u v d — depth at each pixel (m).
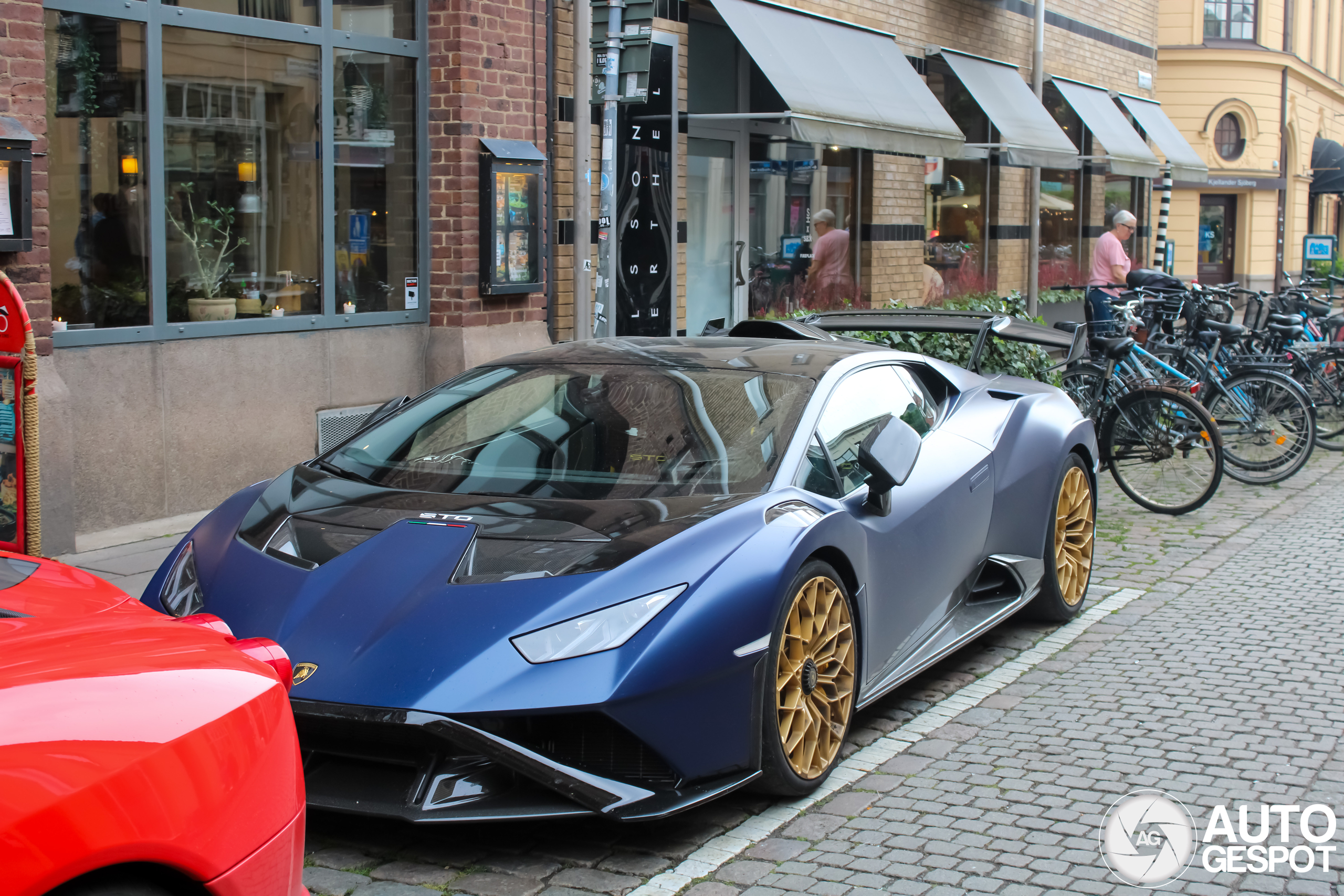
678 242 11.17
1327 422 11.09
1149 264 22.98
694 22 11.52
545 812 3.20
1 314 5.21
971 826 3.57
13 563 2.68
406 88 8.90
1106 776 3.95
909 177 14.72
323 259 8.41
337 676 3.24
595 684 3.18
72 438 6.63
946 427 5.20
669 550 3.48
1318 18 35.09
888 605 4.32
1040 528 5.50
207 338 7.57
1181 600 6.15
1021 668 5.11
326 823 3.55
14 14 6.22
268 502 4.09
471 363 9.00
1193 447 8.16
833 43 12.02
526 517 3.72
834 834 3.51
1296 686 4.83
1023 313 13.06
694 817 3.63
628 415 4.27
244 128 7.89
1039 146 14.91
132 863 1.94
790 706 3.68
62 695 1.95
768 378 4.44
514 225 9.19
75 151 6.93
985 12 15.90
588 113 8.12
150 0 7.25
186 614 3.61
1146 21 21.19
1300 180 34.59
